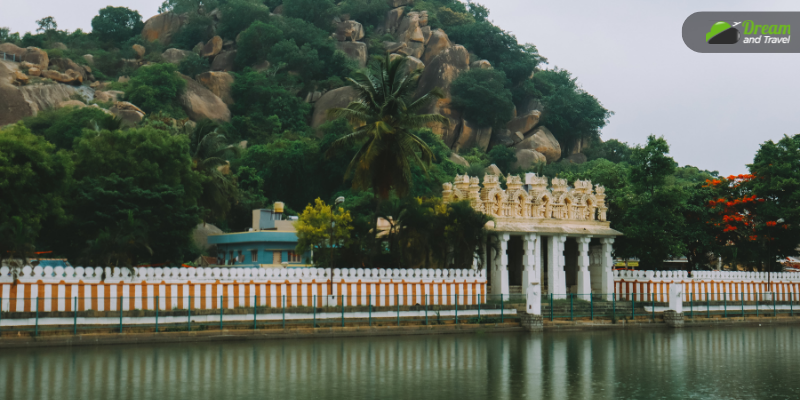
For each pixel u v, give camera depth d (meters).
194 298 43.28
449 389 26.86
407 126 49.59
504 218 56.22
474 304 52.81
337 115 49.12
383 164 48.56
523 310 53.84
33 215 41.47
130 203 46.31
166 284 42.53
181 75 122.31
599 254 62.88
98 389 25.52
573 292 62.56
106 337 38.69
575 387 27.62
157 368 30.69
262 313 44.59
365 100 50.16
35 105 100.88
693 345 43.53
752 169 69.12
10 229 38.69
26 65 110.44
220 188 70.38
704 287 62.88
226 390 25.91
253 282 45.47
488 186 56.75
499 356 36.78
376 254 52.91
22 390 25.06
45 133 87.69
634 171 65.69
